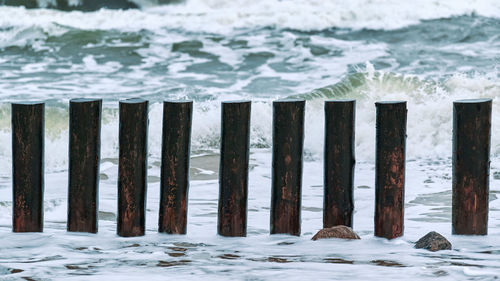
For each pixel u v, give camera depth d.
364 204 29.09
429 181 34.16
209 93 57.06
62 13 88.19
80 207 20.53
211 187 33.00
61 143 43.25
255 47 75.44
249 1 90.25
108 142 43.00
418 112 44.81
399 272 15.94
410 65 66.94
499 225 23.81
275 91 57.94
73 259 17.55
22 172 20.50
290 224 20.33
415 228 23.38
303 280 15.29
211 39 78.56
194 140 44.66
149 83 61.94
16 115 20.36
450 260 17.31
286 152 20.11
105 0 91.12
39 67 69.06
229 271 16.19
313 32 81.00
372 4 86.44
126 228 20.42
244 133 20.12
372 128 43.19
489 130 19.69
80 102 20.17
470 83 50.97
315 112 48.06
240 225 20.36
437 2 86.81
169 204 20.58
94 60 71.88
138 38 78.75
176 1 90.94
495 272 15.84
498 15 84.62
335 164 20.09
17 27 80.06
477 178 19.75
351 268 16.38
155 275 15.80
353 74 53.91
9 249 18.75
